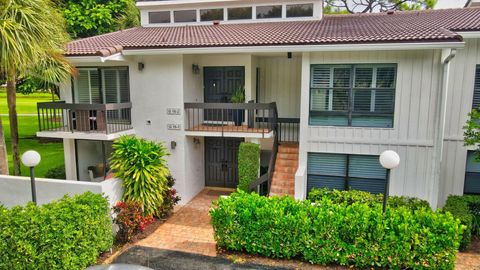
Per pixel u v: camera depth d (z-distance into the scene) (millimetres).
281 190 10781
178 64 11391
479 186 10305
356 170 10414
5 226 6477
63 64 10211
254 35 11320
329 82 10219
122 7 22406
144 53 10906
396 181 10078
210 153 13844
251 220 7441
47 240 6457
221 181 13891
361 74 9953
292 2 14180
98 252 7824
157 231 9602
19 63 8031
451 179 10391
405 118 9773
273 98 13609
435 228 6602
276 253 7398
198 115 12852
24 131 26938
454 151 10250
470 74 9828
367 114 10070
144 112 11961
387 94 9836
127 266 5891
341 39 9305
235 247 7711
